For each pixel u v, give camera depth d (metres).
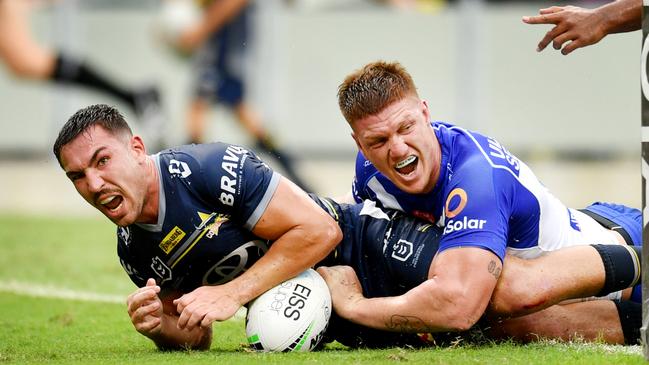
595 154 55.28
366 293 17.56
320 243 16.45
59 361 15.95
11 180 51.94
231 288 16.23
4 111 55.72
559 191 44.47
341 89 16.81
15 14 48.50
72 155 15.52
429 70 54.78
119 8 53.75
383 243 17.41
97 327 20.30
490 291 15.91
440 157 16.98
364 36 54.94
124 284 26.48
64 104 55.16
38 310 22.59
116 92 48.03
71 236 35.75
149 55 53.75
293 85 55.06
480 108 54.81
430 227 17.34
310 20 54.91
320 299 16.48
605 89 54.94
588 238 18.22
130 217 15.81
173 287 17.02
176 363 15.19
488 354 15.66
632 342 17.20
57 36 53.69
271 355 15.84
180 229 16.25
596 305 17.34
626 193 43.50
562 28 17.59
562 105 55.00
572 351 15.91
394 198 17.72
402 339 17.19
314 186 42.84
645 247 14.58
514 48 54.81
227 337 18.94
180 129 53.19
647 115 14.33
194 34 43.66
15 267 29.34
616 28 17.44
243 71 44.03
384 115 16.25
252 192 16.23
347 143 55.78
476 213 16.09
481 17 54.59
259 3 54.00
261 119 53.56
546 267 16.45
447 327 15.89
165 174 16.12
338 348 17.48
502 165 16.77
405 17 54.66
